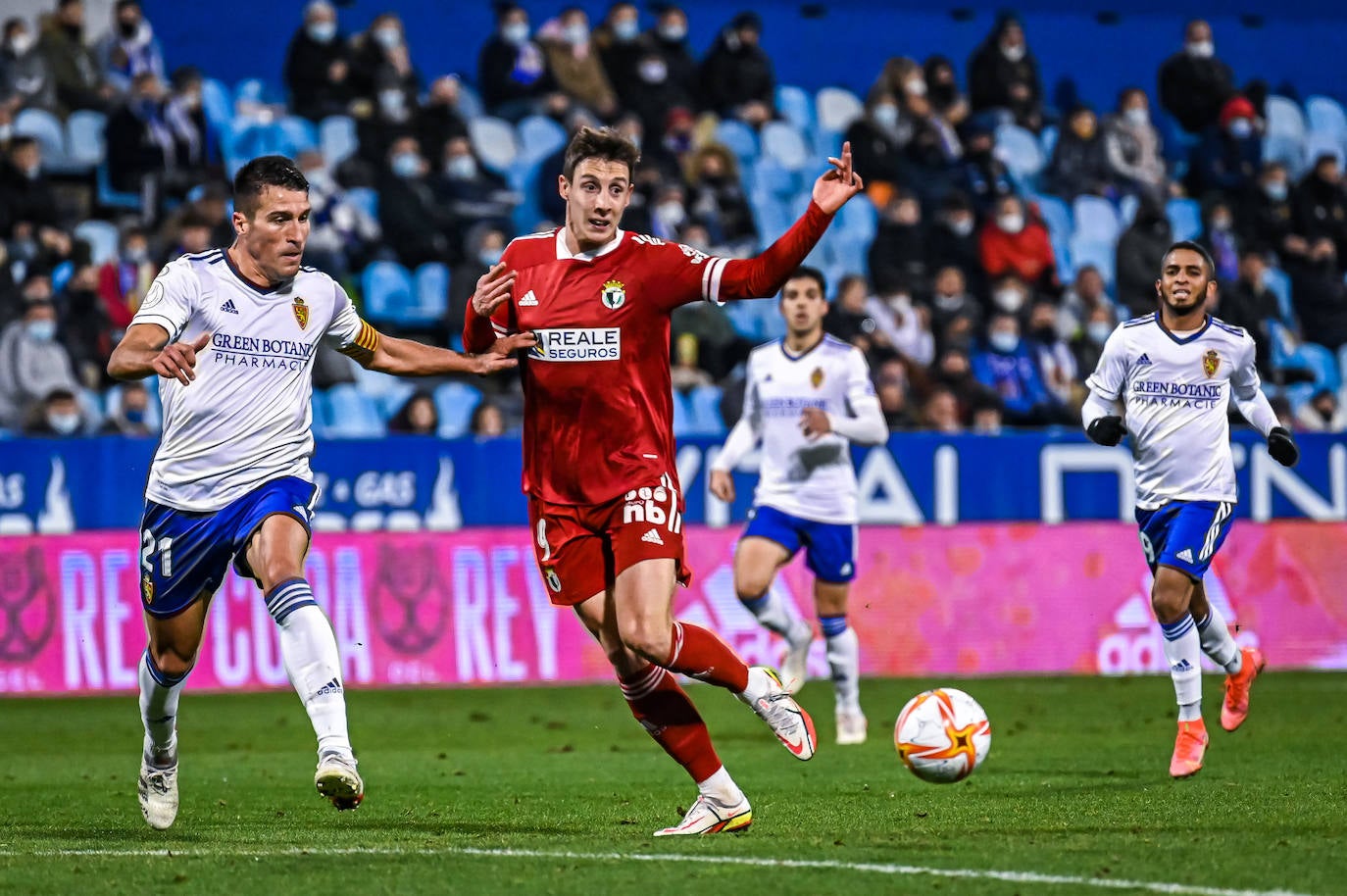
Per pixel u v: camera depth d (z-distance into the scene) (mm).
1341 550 52438
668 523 19391
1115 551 51750
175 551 19688
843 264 66375
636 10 68125
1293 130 74750
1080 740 33812
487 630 48094
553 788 26172
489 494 48500
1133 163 71125
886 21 73250
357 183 61156
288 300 20016
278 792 25922
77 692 45719
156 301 19297
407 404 54625
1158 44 74938
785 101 70812
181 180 60312
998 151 70250
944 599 50469
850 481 35719
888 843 18312
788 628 36562
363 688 46969
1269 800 22734
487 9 68812
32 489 45719
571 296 19516
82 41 61625
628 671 19562
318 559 46844
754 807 22734
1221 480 27047
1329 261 68500
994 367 61062
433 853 17766
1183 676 26000
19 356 54000
